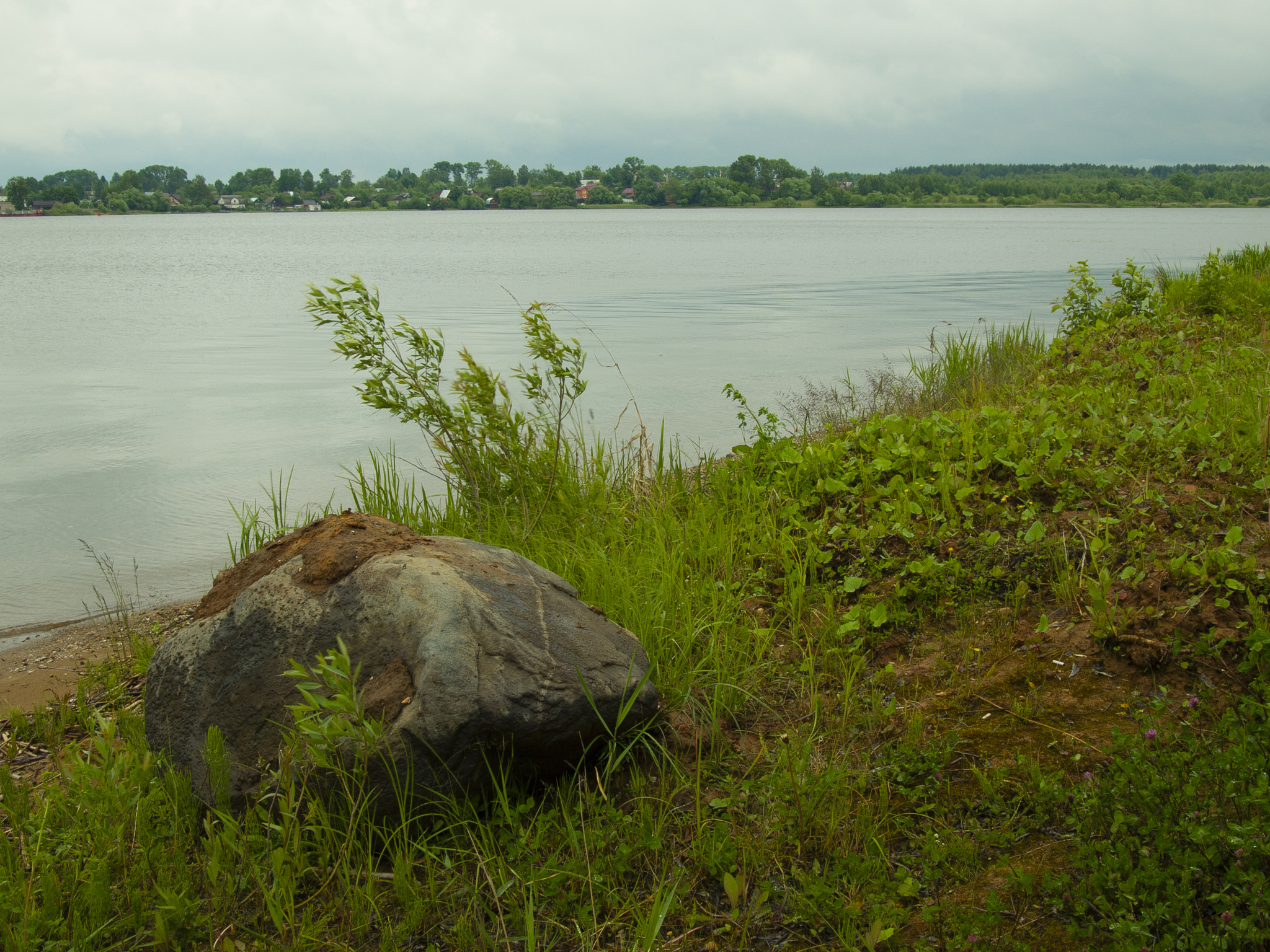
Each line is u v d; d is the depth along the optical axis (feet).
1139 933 8.13
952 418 23.86
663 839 10.81
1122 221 402.11
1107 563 15.29
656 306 88.17
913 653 14.44
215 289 116.47
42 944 9.53
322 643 11.73
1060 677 12.92
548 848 10.89
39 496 31.09
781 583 17.03
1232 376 25.54
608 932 9.70
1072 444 19.75
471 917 9.98
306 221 593.42
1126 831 9.40
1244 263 57.41
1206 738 10.83
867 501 18.71
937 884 9.59
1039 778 10.64
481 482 21.72
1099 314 41.06
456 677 10.84
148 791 11.66
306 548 12.86
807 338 64.44
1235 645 12.39
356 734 10.37
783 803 11.00
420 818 10.82
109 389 49.26
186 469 34.01
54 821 11.66
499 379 21.49
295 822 10.45
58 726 15.96
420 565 12.10
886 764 11.75
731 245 220.23
